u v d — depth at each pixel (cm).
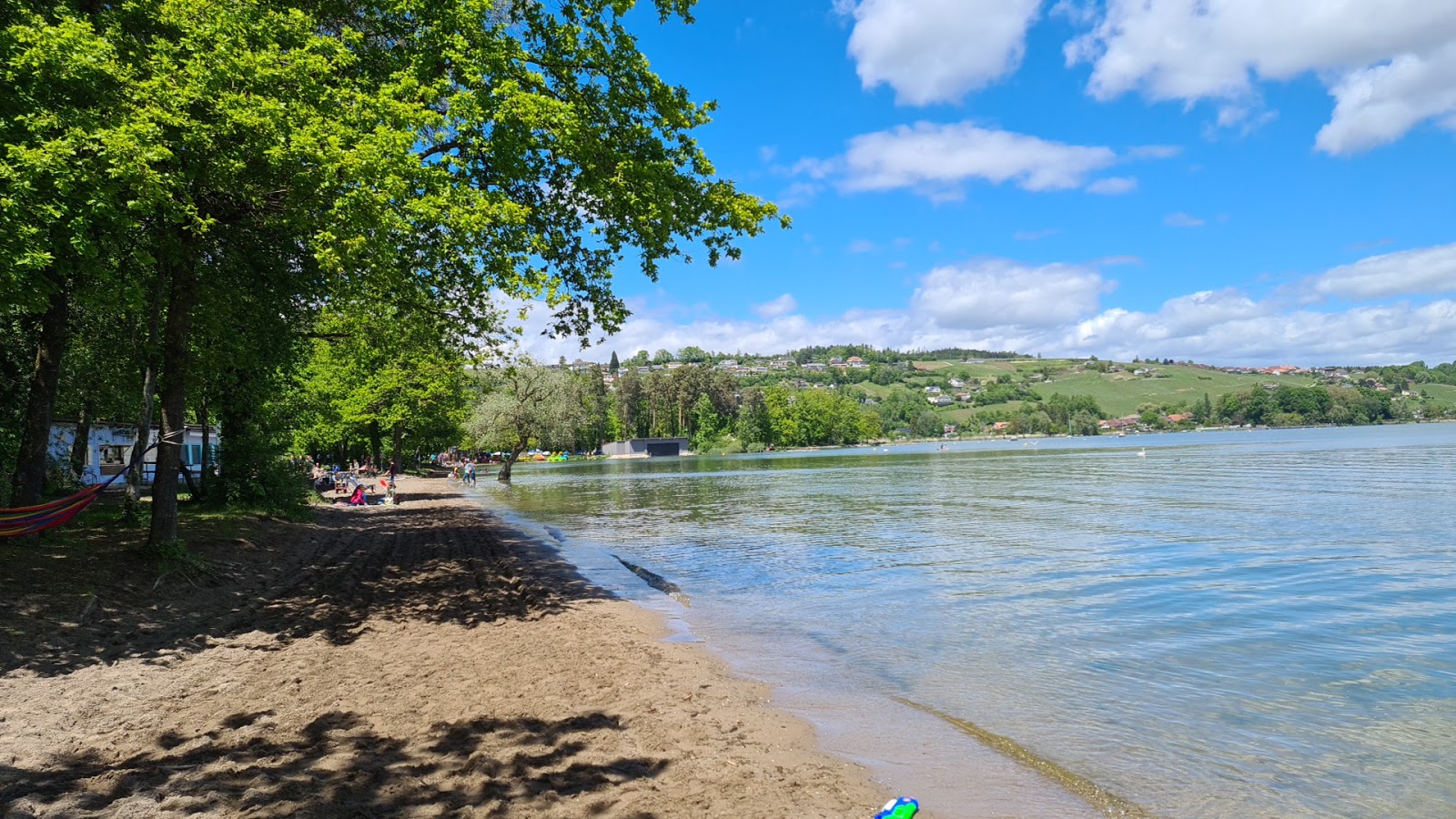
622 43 1384
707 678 807
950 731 654
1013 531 2142
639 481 5691
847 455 12381
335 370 4300
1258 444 10788
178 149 967
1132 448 11519
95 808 481
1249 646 910
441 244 1180
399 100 1159
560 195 1455
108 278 987
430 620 1095
